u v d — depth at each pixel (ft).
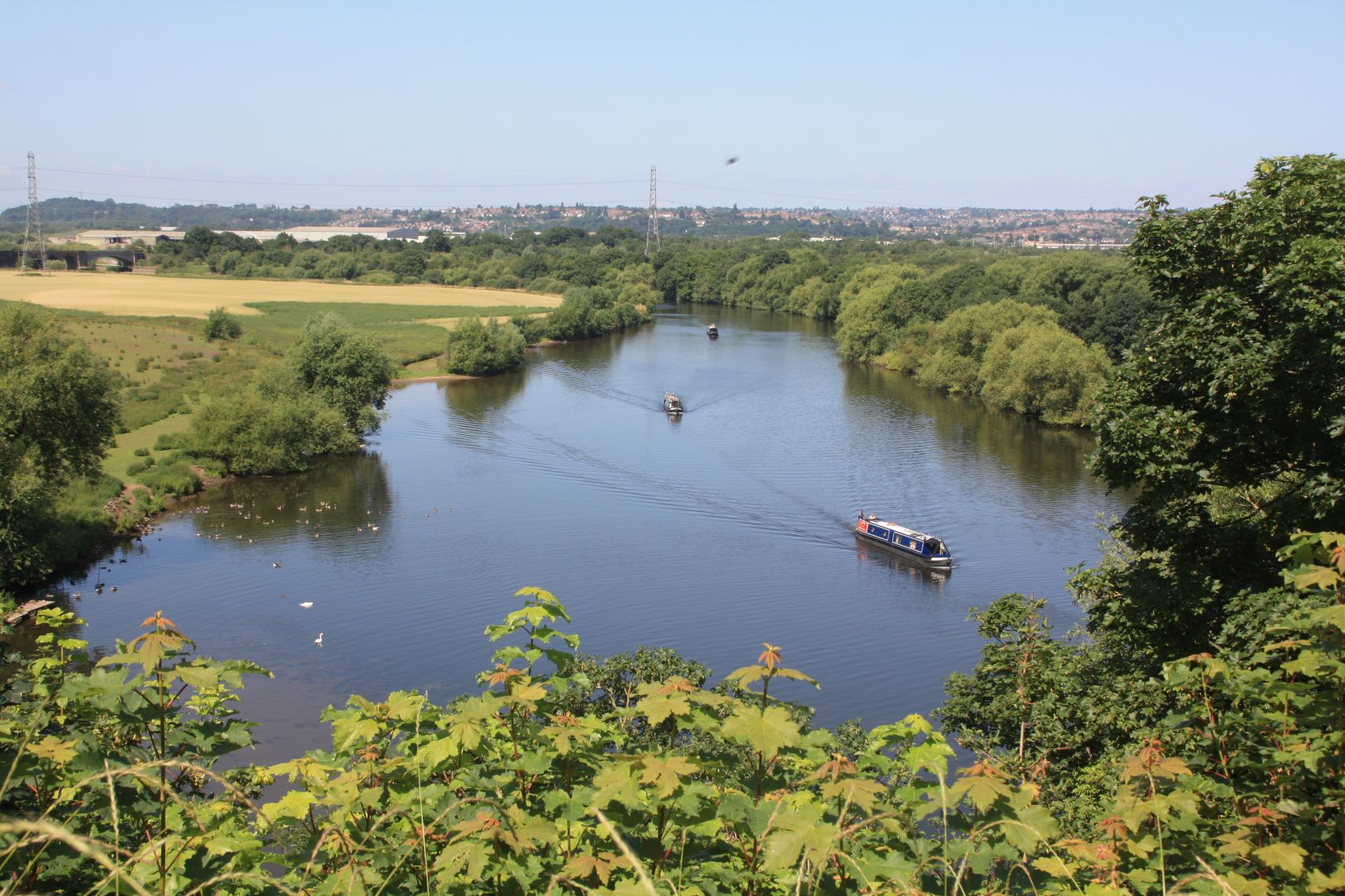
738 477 226.17
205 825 24.07
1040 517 198.08
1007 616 81.25
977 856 23.26
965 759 84.84
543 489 218.38
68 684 24.03
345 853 24.29
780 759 28.50
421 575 164.45
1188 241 74.54
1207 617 67.36
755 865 24.16
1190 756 31.60
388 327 457.27
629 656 78.48
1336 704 27.12
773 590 159.84
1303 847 25.36
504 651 28.86
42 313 192.34
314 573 165.78
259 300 545.03
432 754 24.79
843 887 23.36
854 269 558.56
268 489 221.46
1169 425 68.54
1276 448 69.00
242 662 26.02
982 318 334.24
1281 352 63.26
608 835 24.17
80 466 186.39
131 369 318.86
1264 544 65.82
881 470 232.53
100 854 17.15
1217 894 22.80
